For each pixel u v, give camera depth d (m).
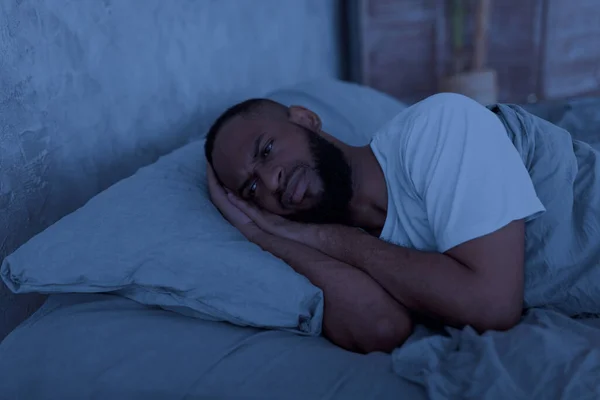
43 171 1.11
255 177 1.02
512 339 0.73
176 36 1.57
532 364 0.68
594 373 0.65
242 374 0.74
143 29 1.43
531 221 0.89
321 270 0.90
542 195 0.90
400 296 0.86
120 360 0.78
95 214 0.93
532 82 3.38
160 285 0.86
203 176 1.16
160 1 1.50
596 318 0.89
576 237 0.89
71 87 1.19
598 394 0.62
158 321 0.85
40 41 1.10
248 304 0.85
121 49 1.34
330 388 0.70
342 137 1.49
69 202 1.19
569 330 0.77
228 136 1.05
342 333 0.86
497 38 3.37
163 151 1.52
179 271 0.87
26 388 0.78
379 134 1.00
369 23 3.21
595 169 0.92
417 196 0.91
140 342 0.81
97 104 1.27
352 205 1.00
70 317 0.86
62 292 0.88
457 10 3.18
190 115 1.65
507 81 3.42
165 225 0.93
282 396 0.70
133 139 1.40
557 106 1.70
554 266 0.88
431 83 3.29
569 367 0.66
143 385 0.74
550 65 3.34
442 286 0.81
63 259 0.85
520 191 0.83
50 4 1.12
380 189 0.98
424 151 0.89
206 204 1.04
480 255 0.80
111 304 0.90
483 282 0.79
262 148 1.01
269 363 0.76
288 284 0.86
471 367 0.69
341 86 1.74
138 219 0.93
